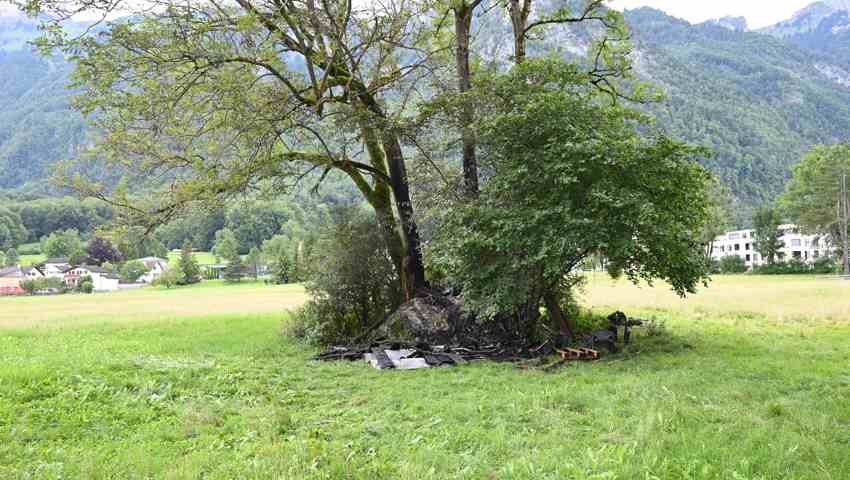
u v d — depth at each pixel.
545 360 14.77
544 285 16.55
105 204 18.92
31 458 7.09
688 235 15.92
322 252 20.36
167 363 13.29
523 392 10.55
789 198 87.56
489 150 16.98
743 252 119.56
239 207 19.55
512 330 17.41
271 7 16.31
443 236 16.81
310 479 6.13
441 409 9.36
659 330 18.86
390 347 16.30
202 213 18.42
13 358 14.47
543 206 14.83
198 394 10.59
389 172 20.95
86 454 7.12
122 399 9.93
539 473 6.20
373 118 17.86
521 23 21.06
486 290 15.57
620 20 21.34
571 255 15.00
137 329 25.08
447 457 6.86
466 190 18.17
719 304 29.80
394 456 7.00
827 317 22.89
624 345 16.31
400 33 18.33
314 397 10.78
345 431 8.12
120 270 112.56
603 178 14.72
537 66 16.86
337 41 16.64
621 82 23.55
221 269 110.50
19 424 8.36
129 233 18.31
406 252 20.12
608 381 11.35
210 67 16.11
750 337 17.70
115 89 15.69
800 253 114.31
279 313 34.44
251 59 16.56
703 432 7.32
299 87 18.52
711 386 10.43
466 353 15.93
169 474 6.32
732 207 120.31
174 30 15.29
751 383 10.63
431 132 18.70
